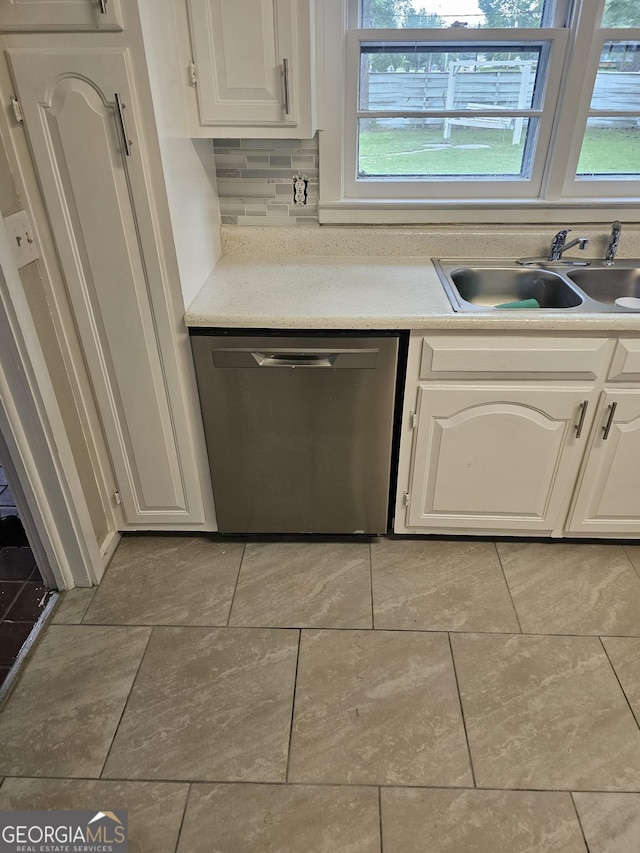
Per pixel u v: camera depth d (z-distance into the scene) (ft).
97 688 5.47
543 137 6.58
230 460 6.41
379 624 6.06
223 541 7.13
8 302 4.93
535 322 5.45
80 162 4.91
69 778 4.79
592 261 6.86
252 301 5.86
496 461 6.31
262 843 4.36
